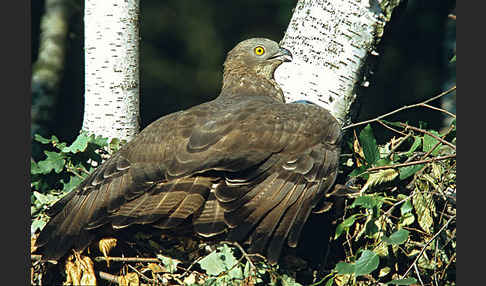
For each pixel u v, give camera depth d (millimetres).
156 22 23484
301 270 10414
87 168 11672
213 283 9898
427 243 10086
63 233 10086
